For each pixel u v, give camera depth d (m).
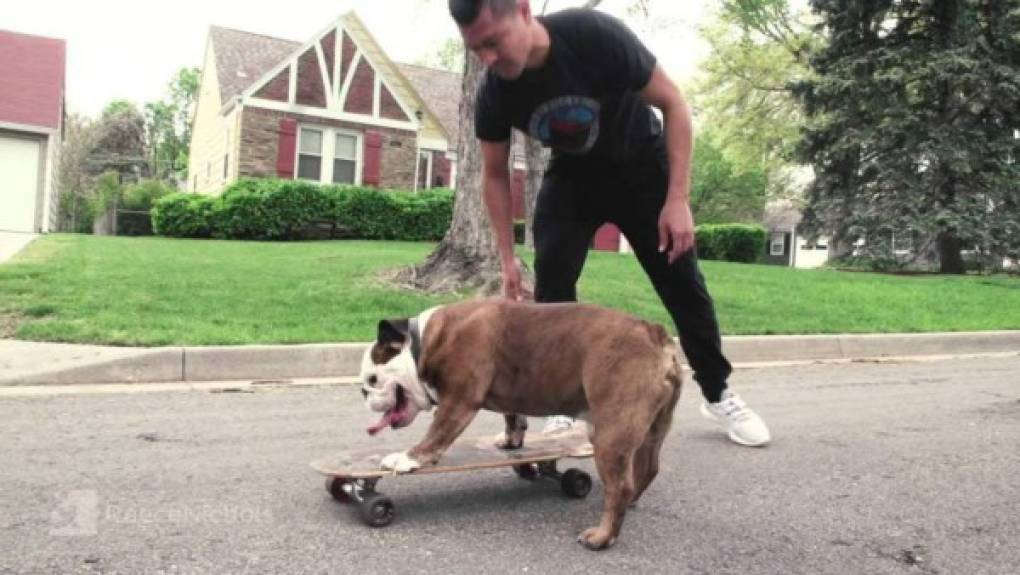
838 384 6.58
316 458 3.92
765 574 2.71
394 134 24.73
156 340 6.15
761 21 21.55
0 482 3.37
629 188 3.89
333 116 23.72
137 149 48.12
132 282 8.84
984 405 5.73
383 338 3.17
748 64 28.19
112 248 13.93
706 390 4.45
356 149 24.25
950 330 9.26
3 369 5.50
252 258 12.18
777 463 4.09
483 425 4.82
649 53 3.41
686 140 3.49
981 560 2.87
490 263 9.24
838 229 19.27
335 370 6.29
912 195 17.95
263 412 4.93
